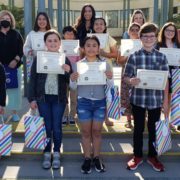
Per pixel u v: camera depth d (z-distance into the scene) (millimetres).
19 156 5004
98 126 4527
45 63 4410
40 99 4523
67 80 4555
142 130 4645
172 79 5215
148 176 4539
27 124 4594
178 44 5406
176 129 5746
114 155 5004
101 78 4410
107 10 32406
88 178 4484
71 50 5445
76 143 5367
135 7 31500
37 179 4473
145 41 4320
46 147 4758
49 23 5652
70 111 5855
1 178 4488
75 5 31078
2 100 4543
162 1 9367
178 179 4484
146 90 4410
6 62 5715
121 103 5645
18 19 19375
